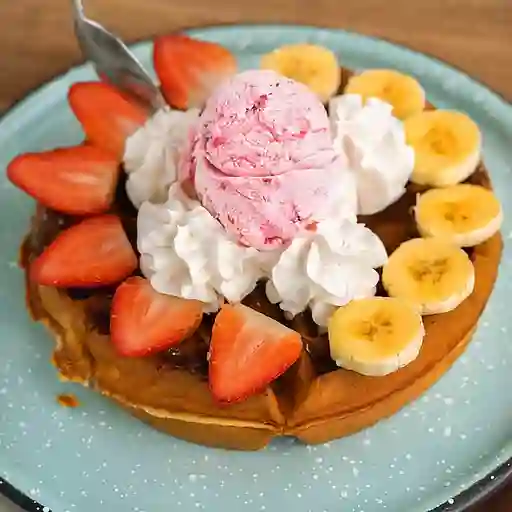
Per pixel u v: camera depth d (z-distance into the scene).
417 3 0.67
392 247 0.50
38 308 0.52
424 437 0.50
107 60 0.54
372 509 0.48
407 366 0.48
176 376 0.48
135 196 0.51
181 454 0.50
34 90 0.60
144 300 0.48
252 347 0.46
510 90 0.63
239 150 0.47
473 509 0.48
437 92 0.61
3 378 0.52
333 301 0.47
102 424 0.50
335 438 0.50
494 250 0.51
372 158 0.50
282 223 0.47
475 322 0.50
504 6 0.67
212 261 0.47
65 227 0.51
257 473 0.49
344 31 0.62
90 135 0.52
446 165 0.51
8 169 0.50
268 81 0.48
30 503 0.47
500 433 0.50
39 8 0.66
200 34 0.62
